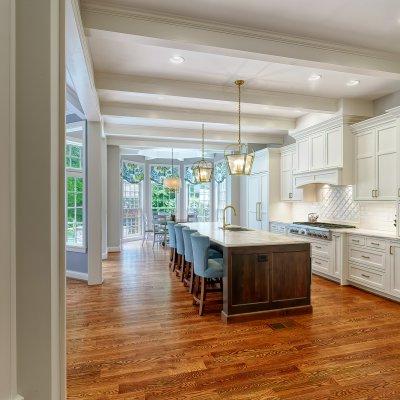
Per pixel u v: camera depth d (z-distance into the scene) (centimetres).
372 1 254
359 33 304
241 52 300
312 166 575
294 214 714
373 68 342
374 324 330
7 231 98
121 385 222
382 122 439
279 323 333
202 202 1043
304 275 364
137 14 269
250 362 253
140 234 1023
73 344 285
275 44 307
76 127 516
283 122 619
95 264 488
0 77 94
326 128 534
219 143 812
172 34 280
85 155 501
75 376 233
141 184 1028
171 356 262
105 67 381
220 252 445
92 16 261
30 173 110
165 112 539
